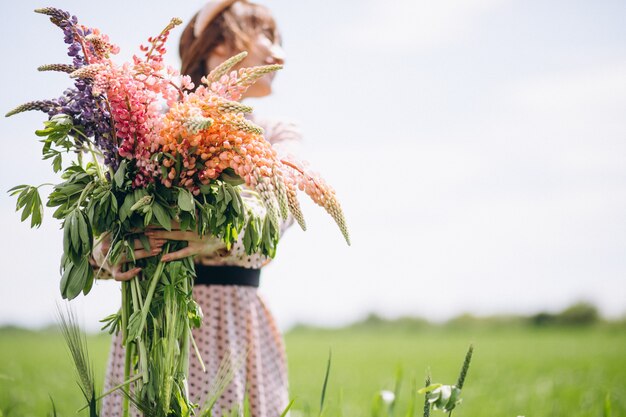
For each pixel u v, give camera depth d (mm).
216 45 3041
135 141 2248
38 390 7379
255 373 2803
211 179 2312
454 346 19891
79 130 2295
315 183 2266
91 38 2221
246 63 3051
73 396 6859
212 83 2264
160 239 2354
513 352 16672
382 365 12578
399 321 39969
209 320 2752
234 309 2791
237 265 2797
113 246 2344
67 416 5602
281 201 2148
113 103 2227
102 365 9312
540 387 7703
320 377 10102
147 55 2262
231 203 2324
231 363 2721
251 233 2451
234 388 2723
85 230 2266
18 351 15539
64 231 2279
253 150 2197
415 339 25859
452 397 2176
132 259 2322
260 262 2850
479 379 9391
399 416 5457
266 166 2195
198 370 2730
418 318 40156
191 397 2721
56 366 10859
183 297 2344
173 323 2262
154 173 2250
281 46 3188
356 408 6176
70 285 2297
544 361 13305
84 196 2307
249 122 2180
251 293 2852
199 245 2375
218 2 3043
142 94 2223
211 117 2207
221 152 2234
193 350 2742
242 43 3023
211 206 2316
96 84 2180
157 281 2350
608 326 37219
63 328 2217
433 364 12586
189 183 2277
